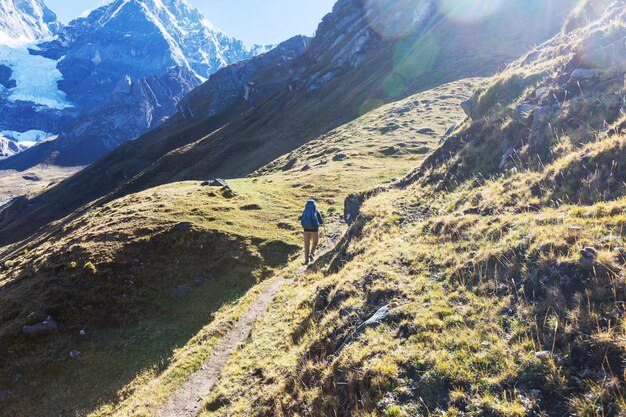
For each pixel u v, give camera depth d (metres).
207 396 13.96
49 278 30.47
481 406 6.24
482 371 6.81
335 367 8.92
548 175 12.16
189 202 44.44
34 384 23.30
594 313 6.64
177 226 36.69
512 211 11.92
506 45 111.50
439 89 91.50
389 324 9.21
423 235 13.85
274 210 43.25
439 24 149.75
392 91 121.06
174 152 187.12
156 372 22.06
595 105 13.29
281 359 12.55
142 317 28.39
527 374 6.40
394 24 173.50
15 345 25.23
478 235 11.34
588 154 11.20
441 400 6.67
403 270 11.91
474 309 8.45
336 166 57.41
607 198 9.67
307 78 190.00
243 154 138.75
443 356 7.43
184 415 13.80
